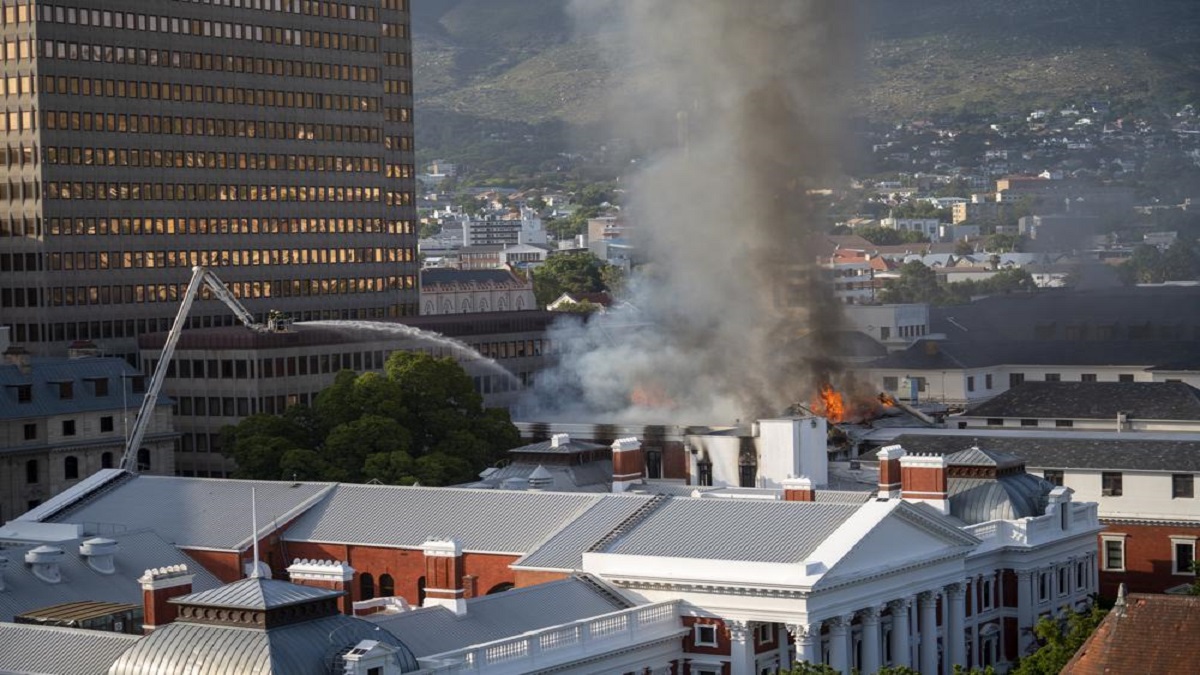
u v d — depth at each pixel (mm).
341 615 181375
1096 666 158750
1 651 196875
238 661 171000
